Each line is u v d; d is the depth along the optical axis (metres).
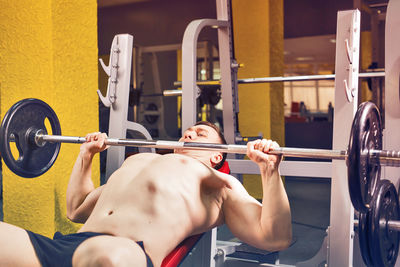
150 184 1.30
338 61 1.48
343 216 1.43
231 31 2.29
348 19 1.47
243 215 1.35
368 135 1.17
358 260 1.62
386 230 1.37
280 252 2.12
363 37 6.54
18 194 1.99
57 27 1.96
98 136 1.54
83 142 1.57
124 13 6.51
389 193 1.38
